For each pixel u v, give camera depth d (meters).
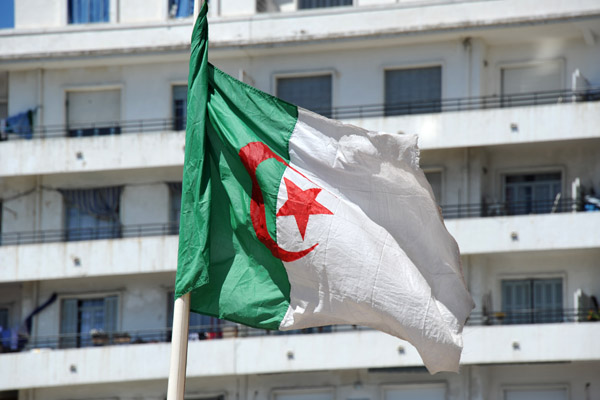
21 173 60.28
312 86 60.41
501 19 57.88
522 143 57.44
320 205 25.33
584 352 55.00
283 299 25.23
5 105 64.25
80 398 59.03
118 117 61.97
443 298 25.05
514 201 58.88
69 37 61.56
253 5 61.34
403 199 25.28
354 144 25.47
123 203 61.00
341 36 59.25
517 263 57.84
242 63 60.78
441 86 59.38
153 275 60.25
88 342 60.34
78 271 59.06
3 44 61.97
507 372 57.25
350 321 25.12
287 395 58.12
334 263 25.06
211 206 25.77
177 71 61.62
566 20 57.41
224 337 58.09
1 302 61.56
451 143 57.28
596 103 56.41
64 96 62.25
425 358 24.72
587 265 57.28
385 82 59.94
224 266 25.58
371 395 57.50
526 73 59.41
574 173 58.22
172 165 59.81
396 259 24.95
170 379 24.70
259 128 25.94
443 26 58.38
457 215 57.94
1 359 58.34
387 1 60.88
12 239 61.44
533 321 57.50
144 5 62.66
